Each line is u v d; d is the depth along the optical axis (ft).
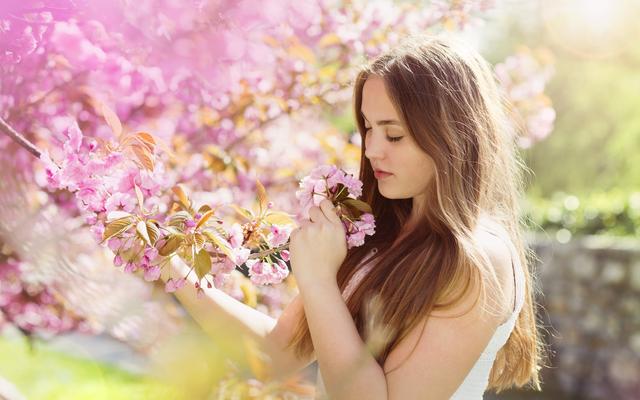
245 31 6.57
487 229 6.89
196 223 6.23
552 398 23.89
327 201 6.72
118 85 7.92
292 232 6.63
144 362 4.70
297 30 10.30
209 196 10.11
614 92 47.06
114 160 6.26
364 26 11.16
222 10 6.48
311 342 7.24
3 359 7.73
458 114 6.81
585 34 44.91
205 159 10.22
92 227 6.23
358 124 7.30
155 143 6.38
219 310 7.11
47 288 7.40
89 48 7.20
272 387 5.27
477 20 11.76
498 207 7.18
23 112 7.86
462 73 6.92
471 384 6.78
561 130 48.16
